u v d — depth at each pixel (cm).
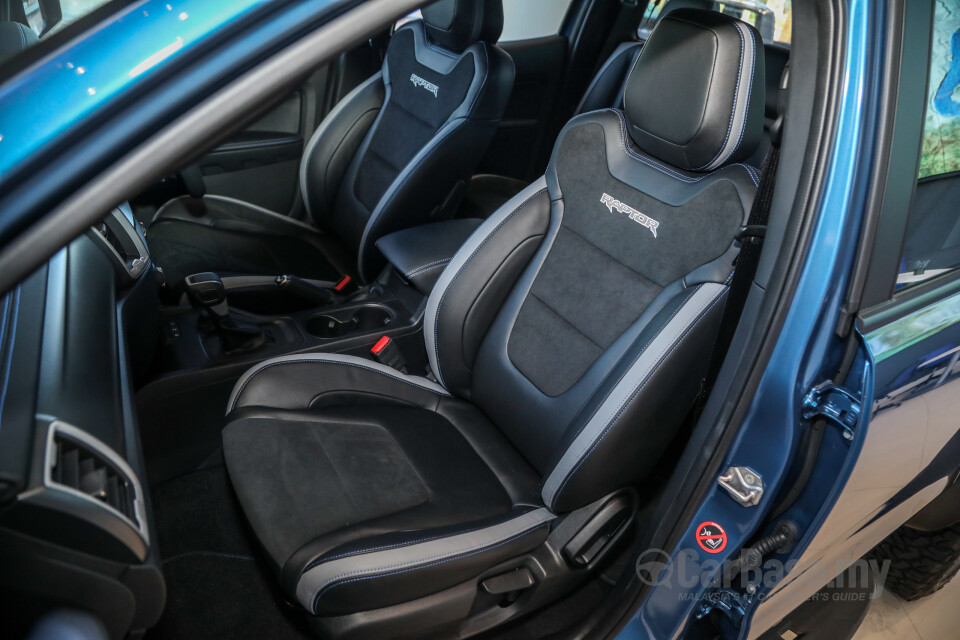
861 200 88
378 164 225
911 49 88
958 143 100
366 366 163
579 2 293
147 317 147
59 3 106
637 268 136
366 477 135
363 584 109
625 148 143
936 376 110
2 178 52
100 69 54
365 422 149
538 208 154
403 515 127
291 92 58
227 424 141
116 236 137
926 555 171
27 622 70
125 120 54
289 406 148
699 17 122
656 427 127
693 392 128
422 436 152
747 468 100
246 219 240
